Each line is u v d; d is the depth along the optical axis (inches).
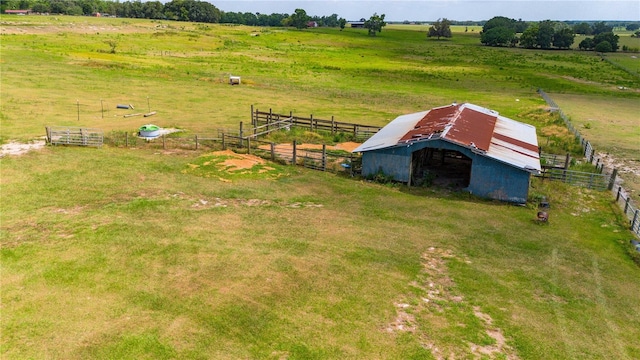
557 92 2603.3
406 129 1132.5
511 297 568.7
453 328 501.7
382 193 943.7
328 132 1472.7
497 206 898.7
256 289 567.5
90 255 640.4
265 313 521.3
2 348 459.5
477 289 583.2
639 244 735.7
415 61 3981.3
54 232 709.3
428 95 2319.1
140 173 1006.4
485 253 687.7
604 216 874.8
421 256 668.1
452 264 645.9
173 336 481.7
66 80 2085.4
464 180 1053.8
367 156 1020.5
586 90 2699.3
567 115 1943.9
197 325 499.8
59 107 1643.7
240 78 2367.1
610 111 2078.0
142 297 547.2
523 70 3513.8
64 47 2938.0
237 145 1252.5
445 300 556.4
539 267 652.1
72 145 1192.2
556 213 877.8
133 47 3378.4
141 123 1498.5
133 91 2011.6
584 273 641.6
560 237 762.8
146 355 453.7
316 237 719.7
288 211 828.6
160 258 637.3
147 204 832.3
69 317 509.0
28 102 1667.1
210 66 2824.8
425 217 823.7
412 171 1023.6
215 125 1521.9
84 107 1678.2
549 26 6058.1
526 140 1123.3
